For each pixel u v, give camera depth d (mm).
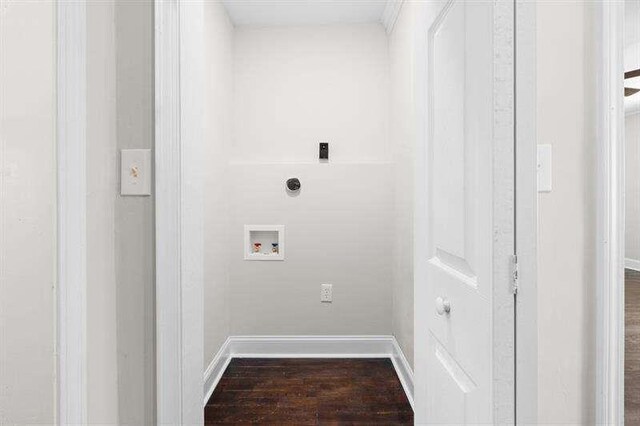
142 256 921
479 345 745
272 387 2131
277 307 2590
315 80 2678
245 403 1958
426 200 1090
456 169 862
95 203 864
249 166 2582
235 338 2572
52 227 677
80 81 710
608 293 791
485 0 711
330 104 2678
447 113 920
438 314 987
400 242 2256
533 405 689
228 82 2520
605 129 795
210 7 2127
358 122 2674
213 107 2186
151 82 915
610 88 792
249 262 2586
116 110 914
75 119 700
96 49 866
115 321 911
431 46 1044
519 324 683
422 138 1118
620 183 792
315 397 2020
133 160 914
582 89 824
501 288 685
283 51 2682
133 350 919
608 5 790
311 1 2387
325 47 2680
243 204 2592
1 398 637
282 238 2584
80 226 709
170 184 937
